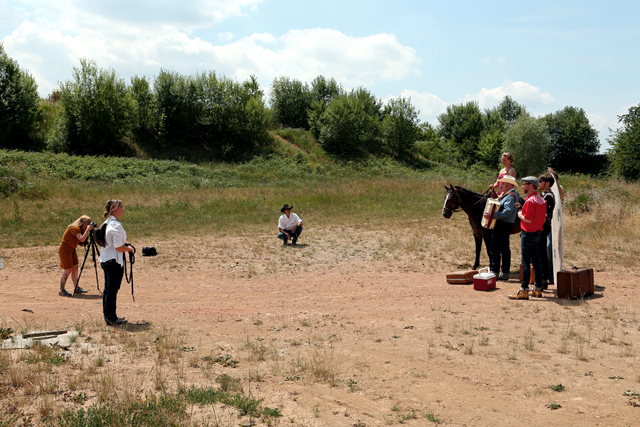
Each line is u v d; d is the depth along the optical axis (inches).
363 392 154.0
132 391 148.7
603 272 351.6
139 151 1457.9
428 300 288.2
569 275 277.1
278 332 227.1
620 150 1269.7
